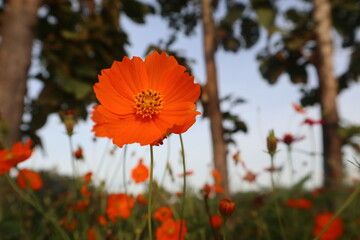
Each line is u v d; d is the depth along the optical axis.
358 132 5.77
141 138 0.83
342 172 4.52
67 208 1.83
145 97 0.89
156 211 1.57
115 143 0.81
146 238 1.51
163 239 1.37
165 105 0.91
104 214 1.69
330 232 1.76
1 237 1.46
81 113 5.50
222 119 5.17
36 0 4.59
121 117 0.88
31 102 5.65
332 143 6.34
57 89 5.44
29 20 4.45
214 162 5.00
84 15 6.10
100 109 0.86
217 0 7.20
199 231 1.59
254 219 2.05
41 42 5.58
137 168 1.81
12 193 2.29
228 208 0.90
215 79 5.38
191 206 1.86
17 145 1.25
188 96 0.90
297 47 6.89
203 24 5.79
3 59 4.21
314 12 7.09
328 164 6.29
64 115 1.37
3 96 4.05
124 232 1.53
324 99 6.68
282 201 2.64
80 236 1.59
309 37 7.07
